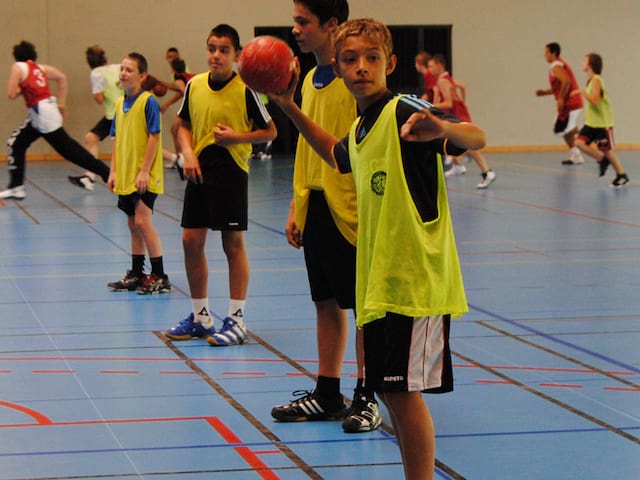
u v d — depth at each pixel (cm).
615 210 1728
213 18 2872
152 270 1073
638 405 676
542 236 1457
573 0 3053
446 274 475
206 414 662
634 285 1100
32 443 604
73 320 945
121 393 710
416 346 469
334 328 653
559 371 761
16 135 1848
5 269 1212
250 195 2006
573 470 557
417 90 3012
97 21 2808
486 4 3016
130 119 1046
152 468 562
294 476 550
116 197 1959
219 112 825
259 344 853
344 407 658
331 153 528
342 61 484
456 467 562
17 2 2758
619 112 3116
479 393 705
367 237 486
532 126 3078
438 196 478
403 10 2983
